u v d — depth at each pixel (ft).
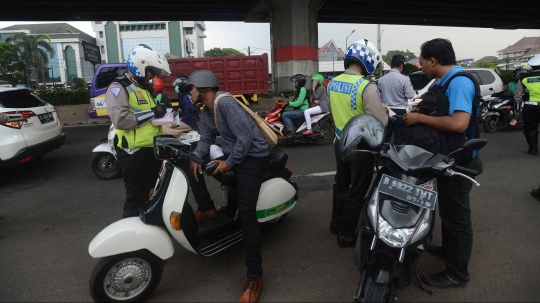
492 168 20.51
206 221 11.46
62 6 70.18
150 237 9.23
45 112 22.35
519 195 16.12
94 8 72.69
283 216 13.53
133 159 11.50
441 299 9.25
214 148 10.52
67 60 271.69
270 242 12.70
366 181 11.17
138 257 9.30
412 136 9.20
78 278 10.82
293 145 28.55
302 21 63.10
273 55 65.82
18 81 148.77
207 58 42.22
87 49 97.04
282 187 11.72
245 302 9.15
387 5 78.23
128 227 9.16
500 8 82.64
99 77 40.75
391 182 7.95
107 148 20.38
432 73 9.48
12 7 69.10
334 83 12.00
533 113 22.77
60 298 9.83
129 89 11.19
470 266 10.70
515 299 9.16
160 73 11.53
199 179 11.61
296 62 63.77
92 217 15.48
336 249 12.12
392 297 7.79
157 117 11.42
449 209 9.36
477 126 9.34
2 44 147.43
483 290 9.55
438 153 8.81
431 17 92.27
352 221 11.75
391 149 8.62
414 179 8.25
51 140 22.39
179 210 9.50
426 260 11.16
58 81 272.10
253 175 9.66
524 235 12.47
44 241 13.30
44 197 18.22
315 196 16.92
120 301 9.27
